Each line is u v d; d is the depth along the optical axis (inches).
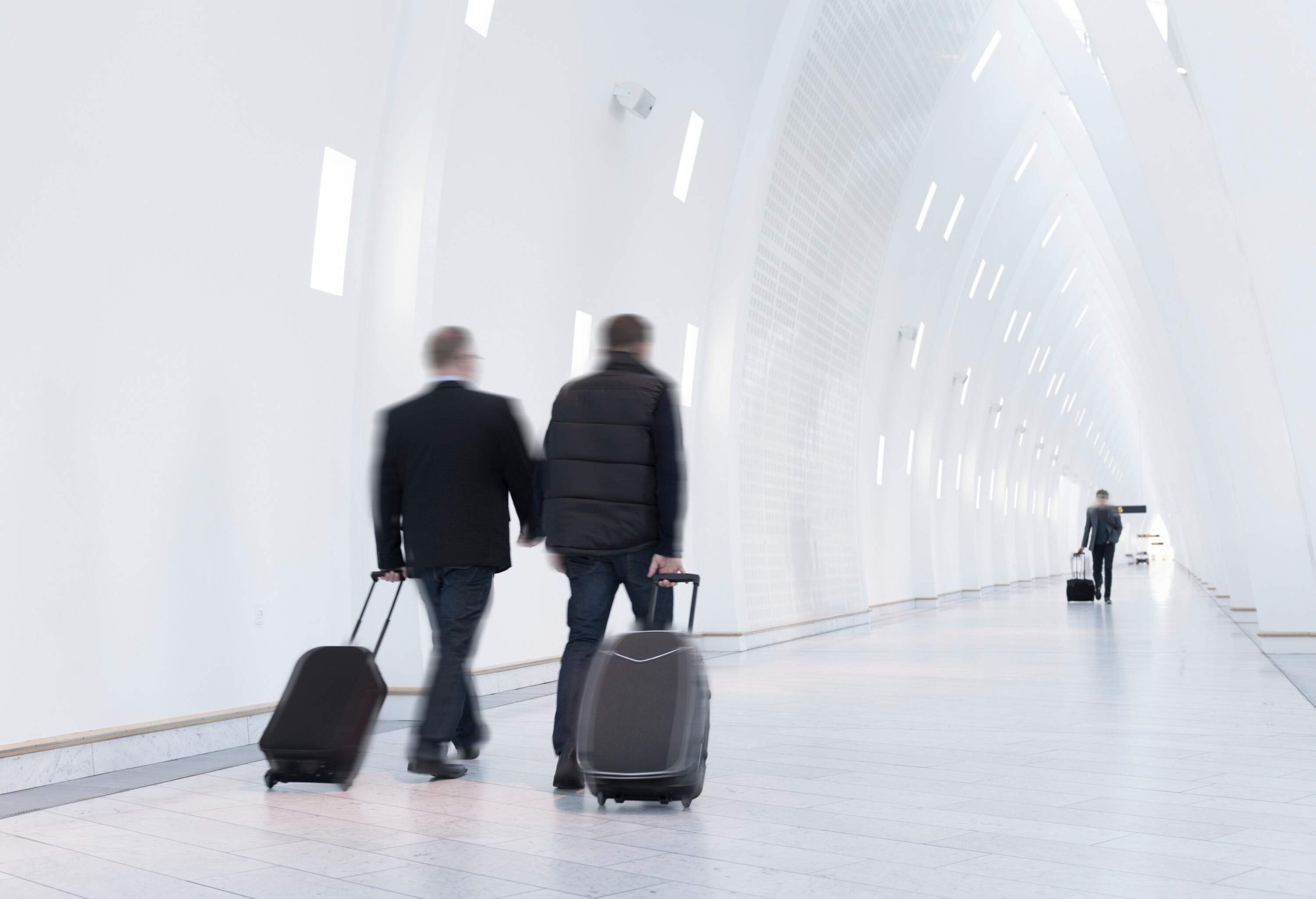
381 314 271.0
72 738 186.4
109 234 196.7
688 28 389.1
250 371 235.0
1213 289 368.5
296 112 244.8
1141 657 391.5
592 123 354.0
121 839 139.6
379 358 269.9
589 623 174.9
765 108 454.0
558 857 127.3
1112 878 115.2
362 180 270.1
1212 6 245.4
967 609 772.6
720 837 137.2
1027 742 212.7
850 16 482.6
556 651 346.9
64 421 187.6
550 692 313.0
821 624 558.3
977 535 1090.7
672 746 151.8
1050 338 1331.2
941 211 726.5
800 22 443.8
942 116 655.8
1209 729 224.8
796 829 141.2
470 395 185.3
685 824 144.6
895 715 254.8
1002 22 641.6
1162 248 495.2
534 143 323.9
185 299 215.8
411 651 264.1
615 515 170.6
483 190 302.5
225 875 120.7
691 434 458.6
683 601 457.4
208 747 216.8
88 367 192.7
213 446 223.6
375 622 265.6
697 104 414.6
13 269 177.0
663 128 398.3
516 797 165.5
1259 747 201.9
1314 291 247.6
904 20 534.3
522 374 331.3
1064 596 956.6
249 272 233.9
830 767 188.7
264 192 237.8
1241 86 246.4
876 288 639.8
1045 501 1665.8
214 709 221.3
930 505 808.3
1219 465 562.3
